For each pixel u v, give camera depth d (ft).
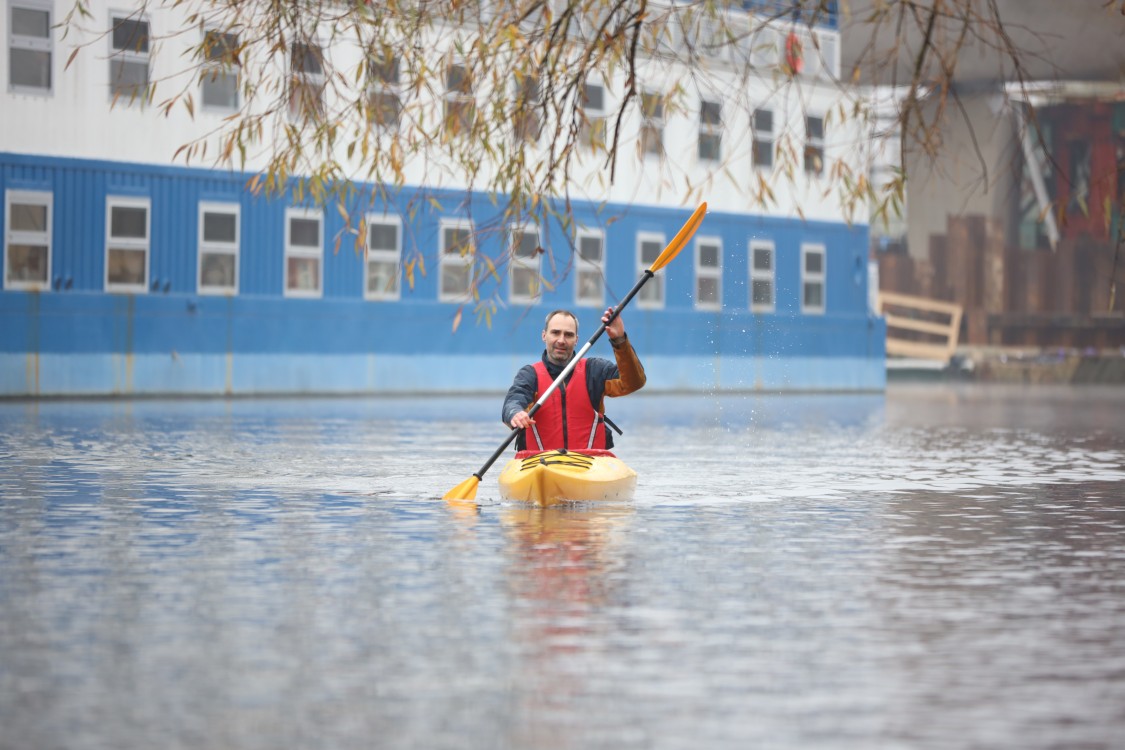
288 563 65.67
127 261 241.76
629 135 293.64
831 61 311.88
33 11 231.30
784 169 92.27
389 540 73.77
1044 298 526.98
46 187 233.35
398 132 94.43
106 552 68.95
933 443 160.04
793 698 41.29
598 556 68.59
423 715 39.32
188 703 40.45
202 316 249.34
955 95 82.28
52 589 58.44
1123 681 43.52
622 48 87.10
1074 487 107.55
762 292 323.57
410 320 272.72
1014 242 529.45
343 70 240.94
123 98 238.89
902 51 214.07
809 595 58.13
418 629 50.55
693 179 304.71
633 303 303.27
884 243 522.06
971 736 37.63
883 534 78.23
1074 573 64.59
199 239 248.11
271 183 93.66
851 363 346.54
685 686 42.63
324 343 263.08
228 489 99.86
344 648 47.44
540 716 39.29
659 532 78.02
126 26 238.27
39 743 36.70
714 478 113.29
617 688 42.34
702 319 314.35
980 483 110.63
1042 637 49.88
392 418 191.83
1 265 230.27
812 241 332.80
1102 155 522.47
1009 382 508.53
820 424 199.52
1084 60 344.90
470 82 91.30
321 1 93.56
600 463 94.32
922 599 57.47
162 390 245.86
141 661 45.42
